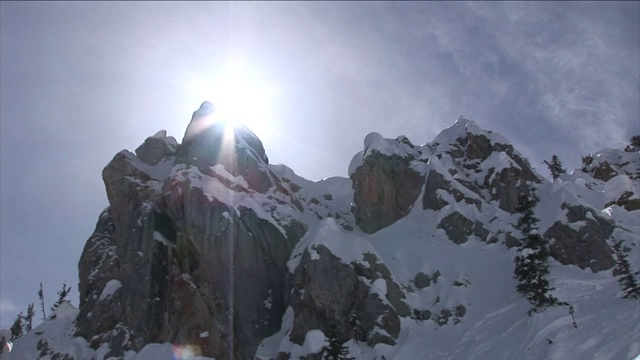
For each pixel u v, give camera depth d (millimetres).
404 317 54031
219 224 62812
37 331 66625
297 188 79688
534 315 47688
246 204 65875
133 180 73500
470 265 59094
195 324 57562
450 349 49125
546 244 57281
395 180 74125
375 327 52406
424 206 68875
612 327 43156
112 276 67625
